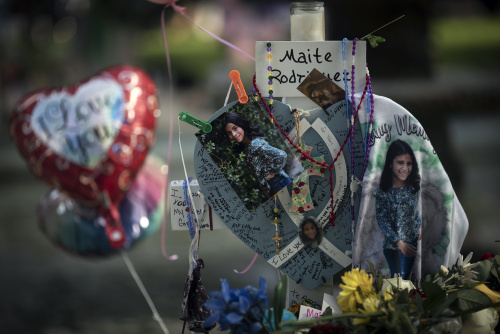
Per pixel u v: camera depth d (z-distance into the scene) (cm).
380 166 154
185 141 910
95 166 293
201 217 158
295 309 153
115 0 1393
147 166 382
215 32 1597
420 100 522
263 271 403
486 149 696
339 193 157
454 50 1213
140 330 329
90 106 291
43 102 294
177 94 1566
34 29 1572
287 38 1520
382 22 517
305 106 156
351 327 129
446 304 131
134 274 417
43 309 368
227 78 1388
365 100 154
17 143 295
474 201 515
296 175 152
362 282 133
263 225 157
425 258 161
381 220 155
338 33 514
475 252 392
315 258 160
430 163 156
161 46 1652
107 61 1644
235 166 153
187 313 151
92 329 333
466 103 780
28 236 539
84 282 412
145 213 350
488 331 136
